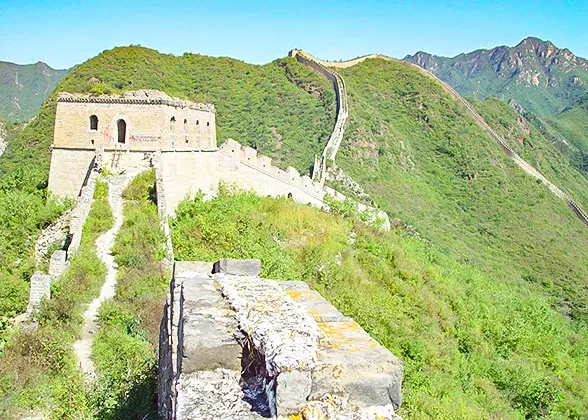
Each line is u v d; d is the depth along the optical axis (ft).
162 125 79.71
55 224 74.43
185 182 87.61
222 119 189.06
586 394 68.54
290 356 12.78
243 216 76.84
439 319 74.18
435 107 258.16
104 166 78.33
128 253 62.34
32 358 39.58
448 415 45.03
